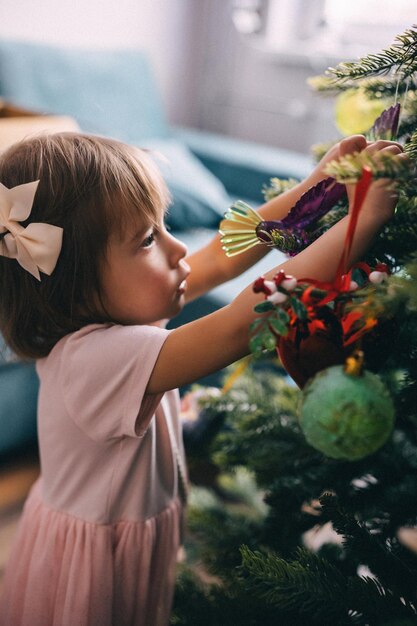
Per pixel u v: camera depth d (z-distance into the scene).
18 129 1.26
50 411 0.66
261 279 0.41
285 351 0.42
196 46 2.66
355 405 0.36
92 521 0.67
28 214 0.57
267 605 0.55
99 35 2.30
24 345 0.66
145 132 2.13
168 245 0.62
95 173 0.58
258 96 2.51
